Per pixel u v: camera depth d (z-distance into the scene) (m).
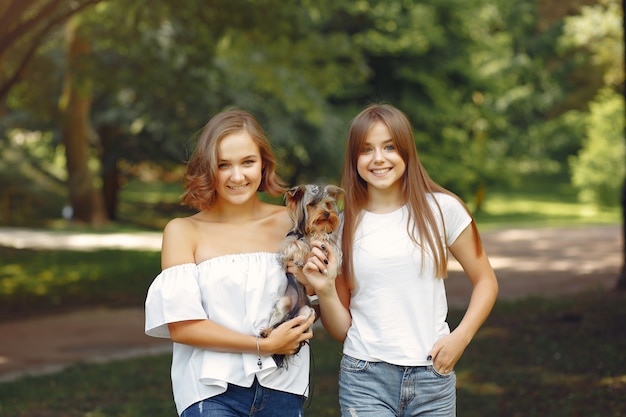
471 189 35.09
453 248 3.58
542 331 8.61
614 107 32.56
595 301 10.18
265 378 3.20
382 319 3.38
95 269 16.44
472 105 34.81
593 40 25.25
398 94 31.28
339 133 29.62
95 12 17.00
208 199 3.34
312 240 3.28
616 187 32.53
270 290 3.23
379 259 3.39
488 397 6.23
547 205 37.16
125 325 10.66
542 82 41.16
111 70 18.47
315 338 9.05
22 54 20.59
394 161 3.46
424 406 3.38
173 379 3.32
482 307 3.47
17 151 32.19
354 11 27.48
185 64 18.58
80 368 7.91
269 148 3.42
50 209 30.03
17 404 6.52
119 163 30.80
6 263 17.52
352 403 3.39
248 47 17.00
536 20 41.03
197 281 3.26
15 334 10.11
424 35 29.55
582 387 6.40
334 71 18.81
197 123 26.64
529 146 41.31
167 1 14.69
